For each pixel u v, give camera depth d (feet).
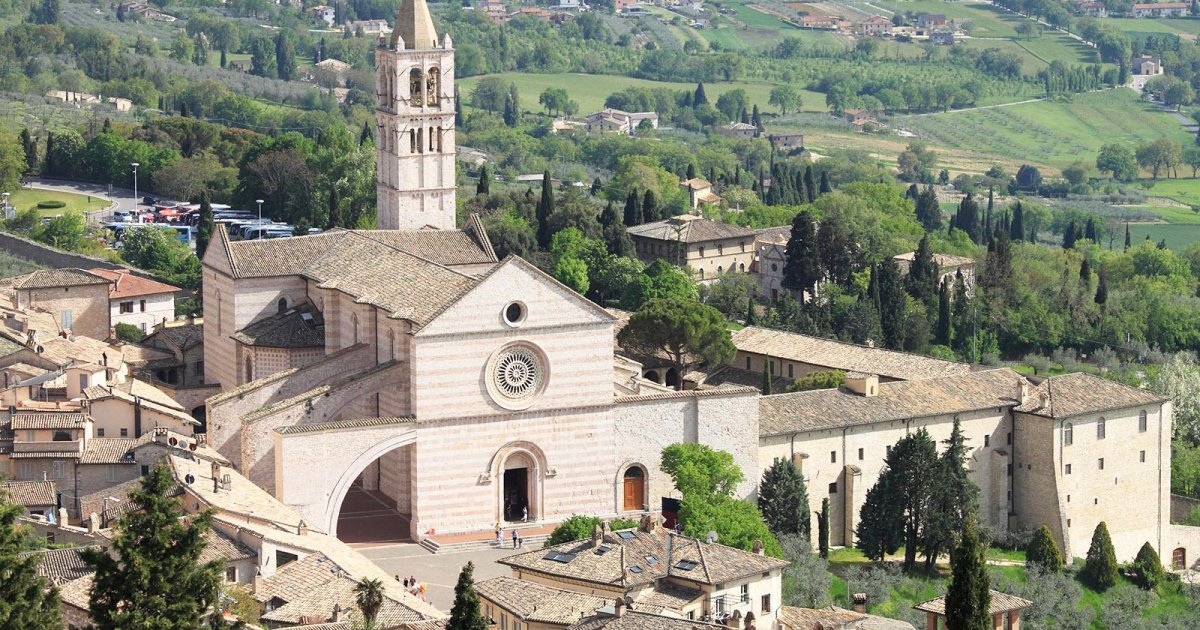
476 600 623.36
